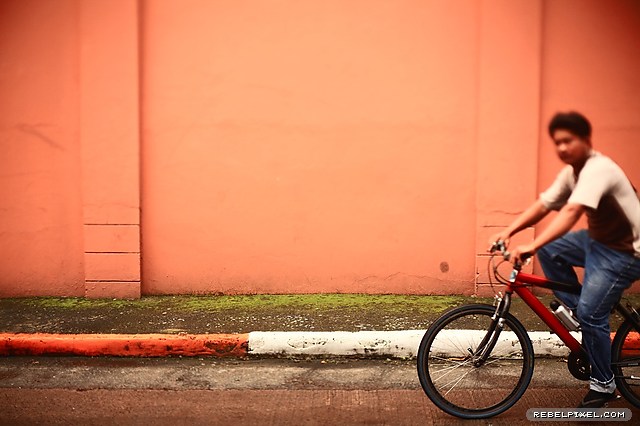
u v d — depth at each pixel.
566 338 5.12
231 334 6.44
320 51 7.57
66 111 7.57
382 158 7.66
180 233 7.73
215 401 5.46
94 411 5.27
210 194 7.70
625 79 7.59
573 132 4.76
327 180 7.69
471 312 5.15
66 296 7.76
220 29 7.55
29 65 7.53
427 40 7.56
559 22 7.55
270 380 5.87
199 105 7.61
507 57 7.50
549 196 5.06
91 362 6.25
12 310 7.30
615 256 4.82
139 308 7.34
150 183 7.68
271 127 7.63
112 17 7.44
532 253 4.80
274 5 7.53
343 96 7.61
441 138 7.63
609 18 7.55
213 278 7.79
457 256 7.74
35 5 7.48
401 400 5.48
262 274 7.79
